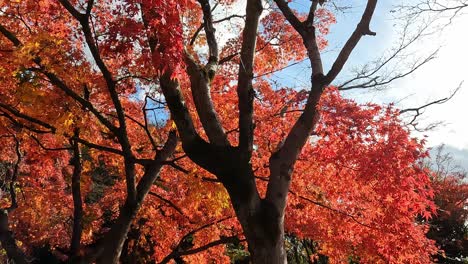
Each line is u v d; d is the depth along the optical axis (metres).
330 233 9.85
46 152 10.51
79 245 8.95
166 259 9.00
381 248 8.27
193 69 6.33
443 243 24.47
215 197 8.59
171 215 11.80
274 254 5.79
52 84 7.54
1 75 7.27
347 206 8.81
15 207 9.37
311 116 6.27
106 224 17.64
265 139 9.27
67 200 15.02
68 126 7.19
